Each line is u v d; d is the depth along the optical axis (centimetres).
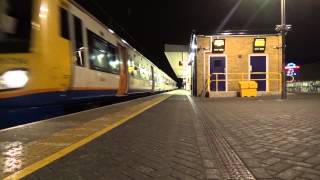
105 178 439
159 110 1351
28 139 664
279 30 2134
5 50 857
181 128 852
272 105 1603
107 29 1596
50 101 942
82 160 521
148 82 3128
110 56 1623
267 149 607
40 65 898
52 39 946
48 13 941
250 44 2566
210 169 480
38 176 441
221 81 2586
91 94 1302
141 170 474
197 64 2578
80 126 843
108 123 909
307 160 529
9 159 517
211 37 2570
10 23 869
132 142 663
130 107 1455
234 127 873
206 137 724
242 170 476
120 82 1847
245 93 2398
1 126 848
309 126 884
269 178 440
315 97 2350
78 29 1157
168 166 495
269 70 2566
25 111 876
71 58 1065
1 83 840
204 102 1867
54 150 578
